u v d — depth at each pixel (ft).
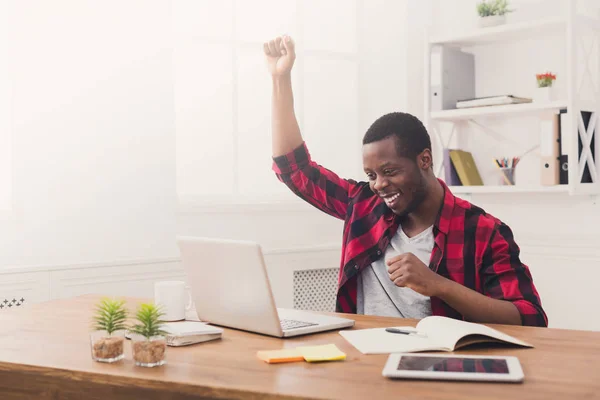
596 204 10.89
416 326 5.57
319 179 7.51
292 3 12.76
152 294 11.06
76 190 10.39
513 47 11.79
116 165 10.73
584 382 3.98
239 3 12.26
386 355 4.73
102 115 10.57
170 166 11.23
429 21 12.96
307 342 5.22
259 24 12.49
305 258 12.64
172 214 11.27
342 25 13.26
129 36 10.78
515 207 11.79
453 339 4.83
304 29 12.90
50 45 10.11
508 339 4.90
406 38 12.94
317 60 12.99
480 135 12.17
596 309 10.91
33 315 6.48
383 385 3.98
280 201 12.76
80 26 10.35
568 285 11.21
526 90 11.66
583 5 10.99
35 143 10.06
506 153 11.83
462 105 11.51
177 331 5.22
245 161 12.44
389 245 6.93
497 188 11.15
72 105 10.32
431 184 6.65
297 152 7.41
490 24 11.29
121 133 10.75
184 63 11.80
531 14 11.57
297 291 12.70
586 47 10.91
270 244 12.42
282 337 5.36
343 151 13.32
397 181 6.41
